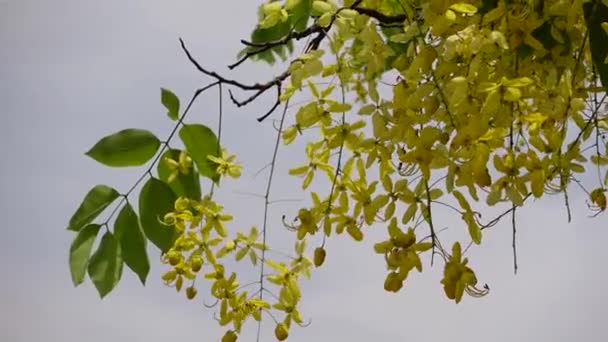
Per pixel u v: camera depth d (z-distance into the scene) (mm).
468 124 1512
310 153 1743
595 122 1638
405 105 1568
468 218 1597
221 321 1827
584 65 1670
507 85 1487
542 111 1534
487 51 1512
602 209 1685
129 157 1851
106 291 1840
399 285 1604
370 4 1707
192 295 1853
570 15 1564
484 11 1594
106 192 1856
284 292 1832
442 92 1537
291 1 1767
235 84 1750
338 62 1694
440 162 1550
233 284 1830
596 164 1724
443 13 1533
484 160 1519
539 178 1558
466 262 1556
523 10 1542
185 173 1858
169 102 1851
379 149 1635
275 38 1942
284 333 1812
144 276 1854
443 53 1533
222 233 1840
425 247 1604
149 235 1844
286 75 1732
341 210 1705
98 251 1849
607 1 1561
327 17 1652
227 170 1847
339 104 1692
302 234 1710
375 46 1631
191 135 1855
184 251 1840
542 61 1596
